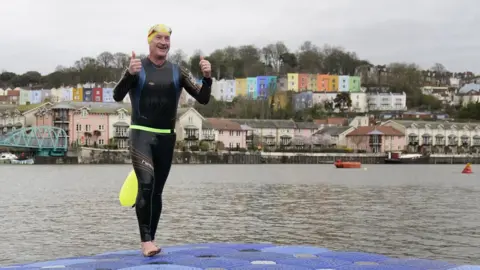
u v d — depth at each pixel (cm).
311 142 18375
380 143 18488
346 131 18900
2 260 2297
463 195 5631
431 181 8306
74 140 15125
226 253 1061
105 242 2691
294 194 5616
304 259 988
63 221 3378
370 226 3247
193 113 16362
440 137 19525
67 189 6044
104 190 5919
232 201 4750
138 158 1047
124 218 3516
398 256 2408
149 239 1050
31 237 2814
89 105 15738
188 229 3084
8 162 14000
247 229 3102
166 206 4281
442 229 3142
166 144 1075
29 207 4181
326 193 5781
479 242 2736
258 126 18262
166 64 1079
